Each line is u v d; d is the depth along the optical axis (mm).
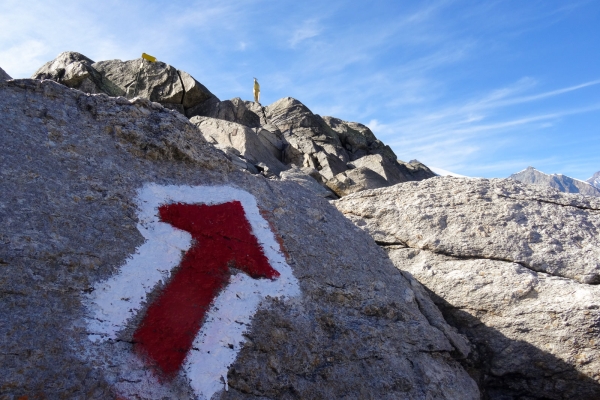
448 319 1106
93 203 768
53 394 563
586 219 1237
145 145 902
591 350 969
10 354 565
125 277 716
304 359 788
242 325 766
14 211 681
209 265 815
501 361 1032
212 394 674
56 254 674
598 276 1092
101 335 643
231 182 990
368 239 1124
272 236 938
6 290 611
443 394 883
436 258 1199
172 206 857
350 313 910
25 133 779
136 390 620
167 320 708
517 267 1116
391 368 863
